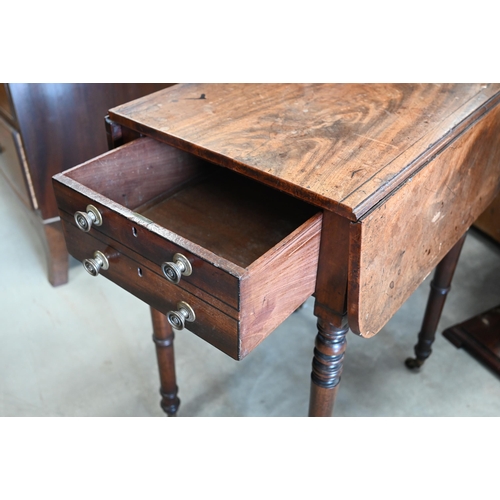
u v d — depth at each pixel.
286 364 1.49
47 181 1.50
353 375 1.46
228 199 1.01
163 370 1.23
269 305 0.71
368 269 0.75
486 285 1.75
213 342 0.73
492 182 1.10
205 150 0.82
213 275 0.65
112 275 0.83
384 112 0.94
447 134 0.86
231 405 1.37
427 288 1.75
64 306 1.66
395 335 1.58
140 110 0.94
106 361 1.49
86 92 1.42
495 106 0.99
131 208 0.96
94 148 1.51
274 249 0.67
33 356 1.49
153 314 1.14
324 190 0.72
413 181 0.78
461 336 1.54
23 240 1.92
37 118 1.39
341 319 0.82
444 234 0.97
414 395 1.40
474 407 1.37
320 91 1.03
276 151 0.81
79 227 0.80
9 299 1.68
